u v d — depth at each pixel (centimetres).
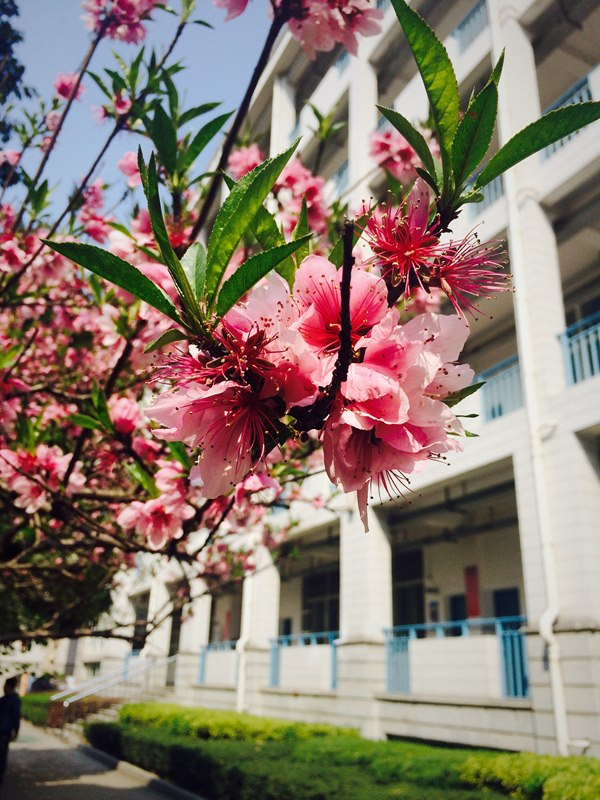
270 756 878
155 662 1978
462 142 112
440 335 108
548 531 793
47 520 386
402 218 120
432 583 1324
